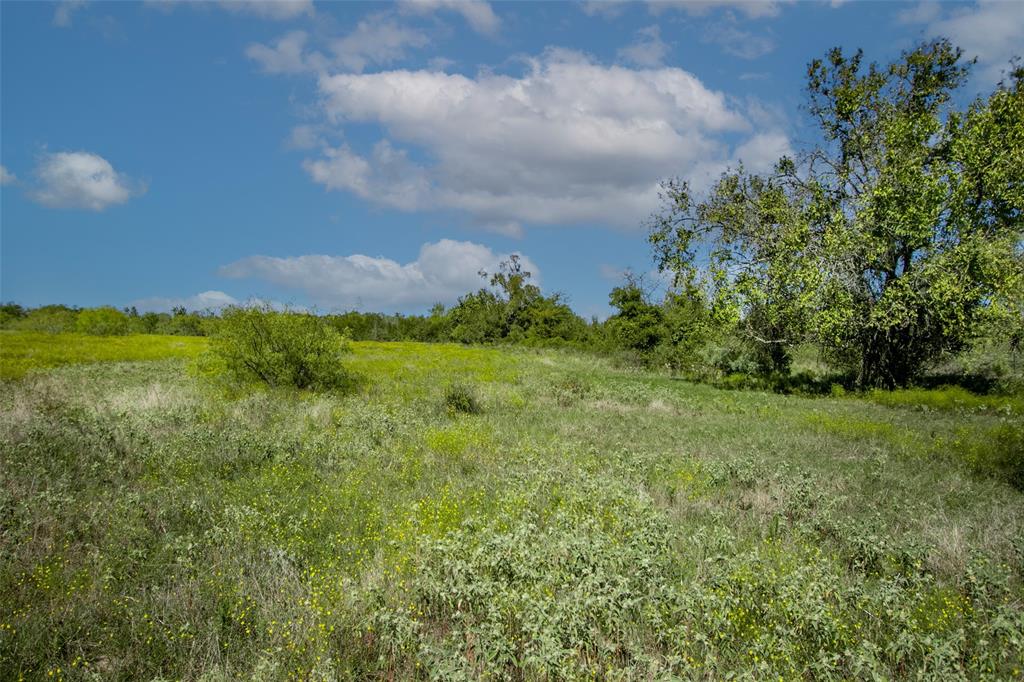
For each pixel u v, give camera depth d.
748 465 10.97
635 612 5.38
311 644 4.84
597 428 15.50
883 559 6.79
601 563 5.99
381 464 11.14
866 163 28.55
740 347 32.78
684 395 24.88
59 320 63.09
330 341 21.73
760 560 6.41
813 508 8.95
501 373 31.92
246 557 6.46
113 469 9.41
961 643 4.98
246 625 5.20
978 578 6.05
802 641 4.98
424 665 4.62
